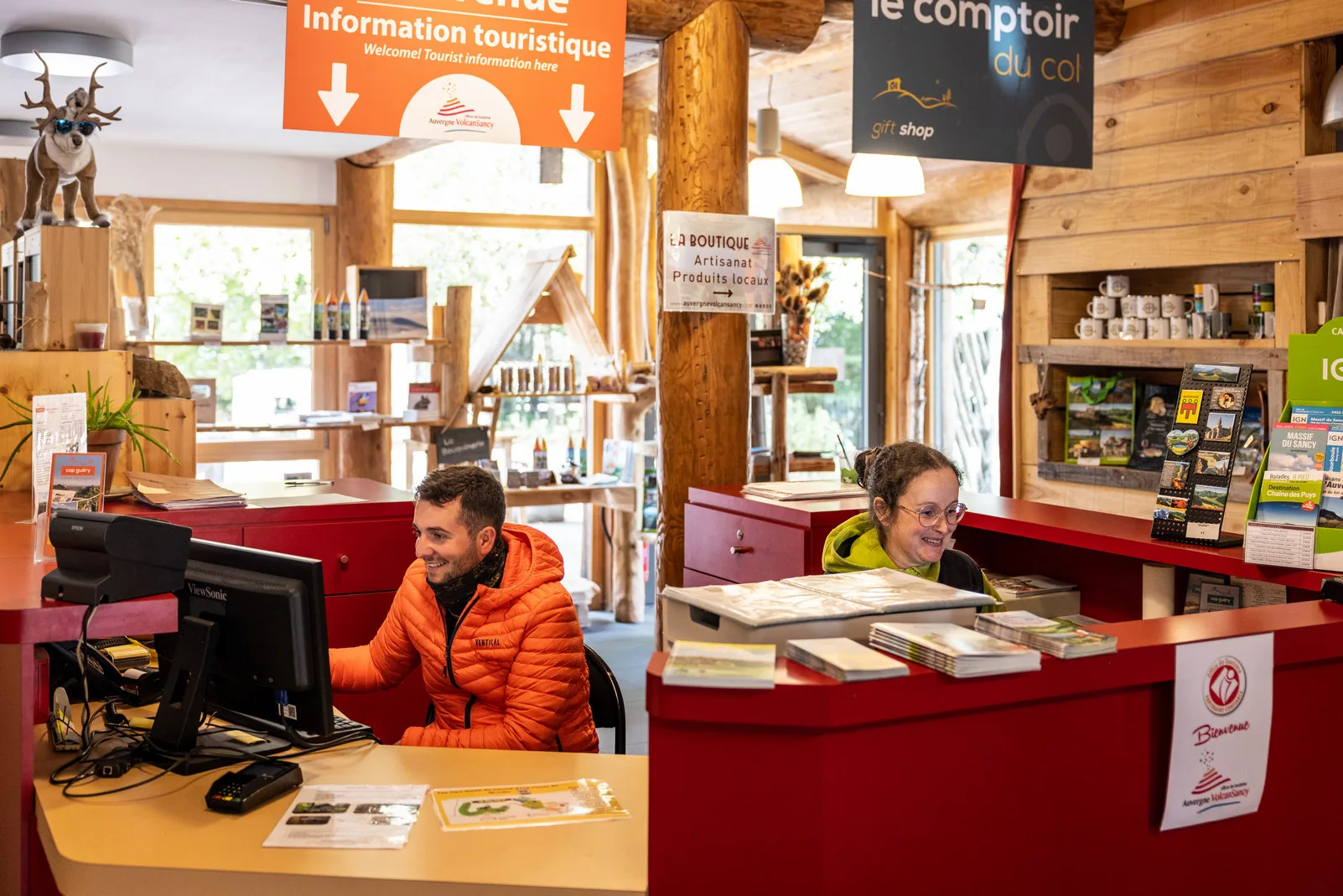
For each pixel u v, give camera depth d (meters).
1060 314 5.71
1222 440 2.78
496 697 2.82
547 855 2.00
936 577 2.69
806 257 7.73
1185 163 5.05
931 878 1.88
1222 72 4.90
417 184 7.36
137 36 4.81
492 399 7.03
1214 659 2.06
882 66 4.22
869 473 2.71
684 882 1.81
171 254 6.93
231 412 7.10
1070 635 1.96
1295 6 4.62
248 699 2.49
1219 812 2.11
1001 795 1.92
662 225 4.53
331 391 7.28
